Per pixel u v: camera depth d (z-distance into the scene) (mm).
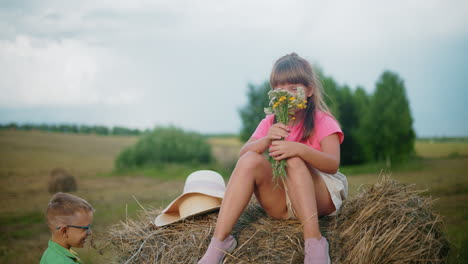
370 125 18047
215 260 2070
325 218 2531
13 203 8938
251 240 2320
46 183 12094
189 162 18359
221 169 16719
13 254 4988
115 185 11562
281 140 2314
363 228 2254
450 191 8516
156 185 11320
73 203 2545
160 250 2328
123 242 2512
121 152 18531
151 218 2889
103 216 6031
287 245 2236
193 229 2488
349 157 18781
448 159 16828
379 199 2426
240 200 2178
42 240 5688
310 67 2734
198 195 2826
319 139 2574
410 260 2080
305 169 2215
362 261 2061
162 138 18875
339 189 2416
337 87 19156
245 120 16891
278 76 2637
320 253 2025
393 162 17172
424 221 2309
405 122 17562
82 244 2586
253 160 2242
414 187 2648
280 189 2408
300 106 2318
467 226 5066
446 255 2459
